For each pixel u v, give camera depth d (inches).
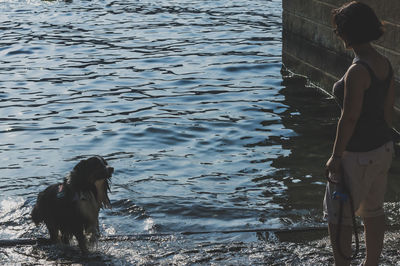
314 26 501.4
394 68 366.3
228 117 436.8
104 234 245.8
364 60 151.5
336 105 457.4
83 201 213.5
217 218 265.7
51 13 935.7
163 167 339.3
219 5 989.8
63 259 207.9
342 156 156.7
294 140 381.1
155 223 258.2
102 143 384.2
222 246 213.8
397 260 191.2
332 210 159.8
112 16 908.6
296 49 549.6
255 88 516.7
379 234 164.4
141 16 904.3
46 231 246.4
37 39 745.0
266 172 327.3
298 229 234.5
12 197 290.7
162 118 437.7
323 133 392.2
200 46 696.4
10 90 520.7
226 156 356.8
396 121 370.9
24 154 362.6
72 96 502.6
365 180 156.5
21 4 1012.5
